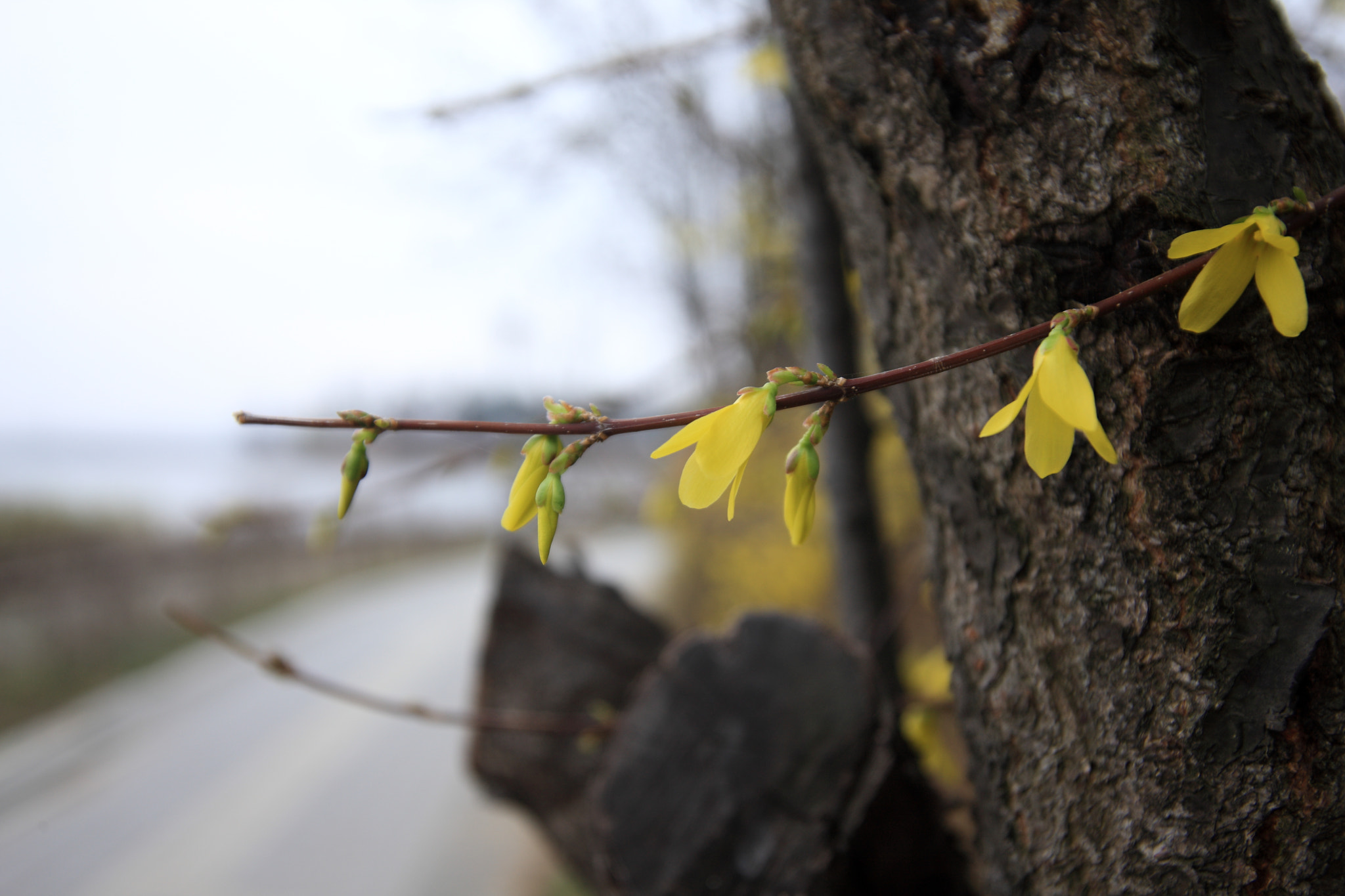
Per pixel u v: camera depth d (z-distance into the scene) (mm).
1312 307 227
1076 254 236
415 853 1270
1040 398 214
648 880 338
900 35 249
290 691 2141
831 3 260
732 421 212
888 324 285
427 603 3322
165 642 2715
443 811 1414
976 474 267
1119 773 247
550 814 516
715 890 331
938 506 287
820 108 279
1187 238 212
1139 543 238
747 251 942
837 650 350
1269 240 206
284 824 1387
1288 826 230
